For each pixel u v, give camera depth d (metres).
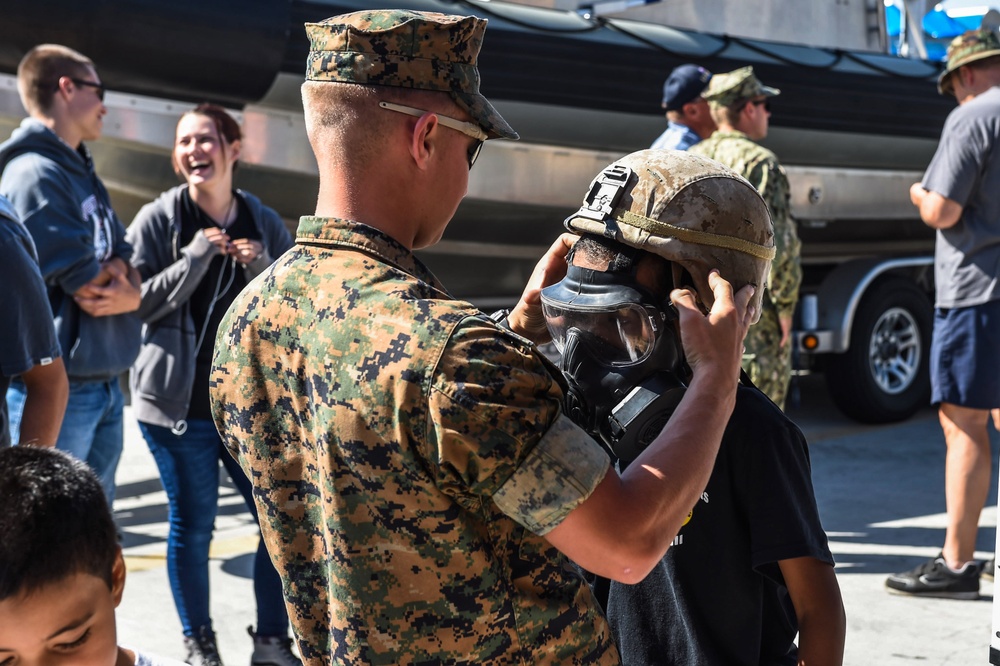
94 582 1.15
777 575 1.46
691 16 6.27
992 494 4.85
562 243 1.66
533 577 1.19
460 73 1.24
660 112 5.64
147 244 3.23
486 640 1.16
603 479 1.14
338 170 1.24
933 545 4.21
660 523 1.17
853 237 7.20
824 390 7.71
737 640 1.46
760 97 4.03
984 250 3.60
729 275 1.40
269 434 1.27
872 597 3.68
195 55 4.37
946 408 3.70
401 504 1.13
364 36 1.22
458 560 1.14
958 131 3.59
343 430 1.14
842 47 6.97
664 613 1.50
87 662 1.16
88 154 3.25
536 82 5.23
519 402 1.11
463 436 1.09
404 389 1.10
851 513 4.66
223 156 3.27
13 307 2.11
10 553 1.09
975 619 3.48
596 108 5.44
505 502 1.12
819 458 5.67
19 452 1.23
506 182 5.41
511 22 5.24
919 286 7.01
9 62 4.06
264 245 3.20
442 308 1.13
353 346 1.14
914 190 3.75
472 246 5.70
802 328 6.31
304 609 1.29
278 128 4.77
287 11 4.53
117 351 3.07
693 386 1.26
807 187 6.60
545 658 1.20
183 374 3.03
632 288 1.39
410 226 1.26
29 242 2.18
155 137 4.48
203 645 3.01
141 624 3.49
